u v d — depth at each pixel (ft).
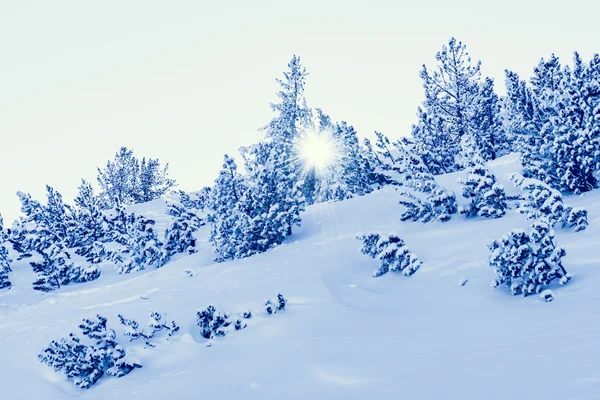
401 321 24.09
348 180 83.92
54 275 62.59
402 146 49.16
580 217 30.78
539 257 23.88
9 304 56.24
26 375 29.40
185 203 105.40
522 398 9.85
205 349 29.40
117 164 151.23
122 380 27.63
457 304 24.84
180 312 35.60
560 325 16.16
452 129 89.81
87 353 29.48
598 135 41.42
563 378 10.39
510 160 57.21
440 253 35.14
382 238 35.86
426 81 95.50
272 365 21.63
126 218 86.89
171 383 23.90
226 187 59.62
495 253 24.95
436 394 11.81
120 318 33.14
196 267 57.06
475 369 13.16
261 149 63.82
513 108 46.88
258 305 33.76
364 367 17.44
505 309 21.65
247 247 56.29
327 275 37.63
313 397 15.14
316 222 60.49
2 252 71.92
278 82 107.76
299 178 95.55
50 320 39.42
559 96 44.01
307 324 28.50
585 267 24.11
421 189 47.06
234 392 18.66
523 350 13.93
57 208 92.84
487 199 42.34
